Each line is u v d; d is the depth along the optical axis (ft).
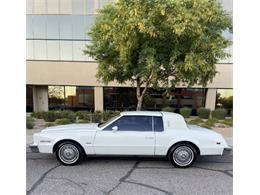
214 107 61.57
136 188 14.92
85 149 19.30
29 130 36.24
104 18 30.14
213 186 15.34
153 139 19.12
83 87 63.57
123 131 19.35
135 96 63.46
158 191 14.49
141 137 19.13
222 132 35.58
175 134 19.22
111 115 46.34
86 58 61.05
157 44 26.05
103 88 63.00
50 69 61.52
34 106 64.23
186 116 55.57
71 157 19.39
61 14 60.29
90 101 63.72
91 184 15.48
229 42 28.58
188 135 19.21
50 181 15.96
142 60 25.53
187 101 63.05
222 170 18.61
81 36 60.54
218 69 59.98
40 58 61.31
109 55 31.73
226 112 53.62
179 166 19.11
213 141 19.19
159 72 28.27
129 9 23.88
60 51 61.16
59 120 42.01
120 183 15.70
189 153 19.24
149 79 30.32
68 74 61.57
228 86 60.39
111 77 32.96
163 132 19.31
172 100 63.10
